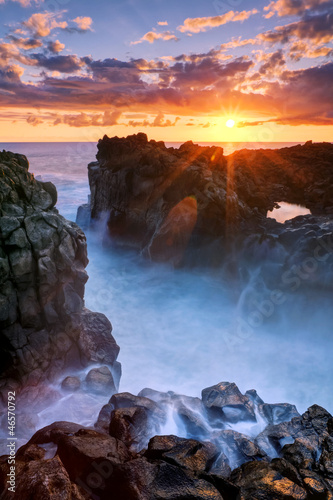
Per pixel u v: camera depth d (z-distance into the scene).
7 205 11.45
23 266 10.90
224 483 3.91
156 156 26.64
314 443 4.93
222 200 24.44
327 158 34.59
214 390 7.43
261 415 6.90
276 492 3.88
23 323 11.01
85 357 11.54
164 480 3.76
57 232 11.81
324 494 3.90
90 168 32.47
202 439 5.73
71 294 11.84
